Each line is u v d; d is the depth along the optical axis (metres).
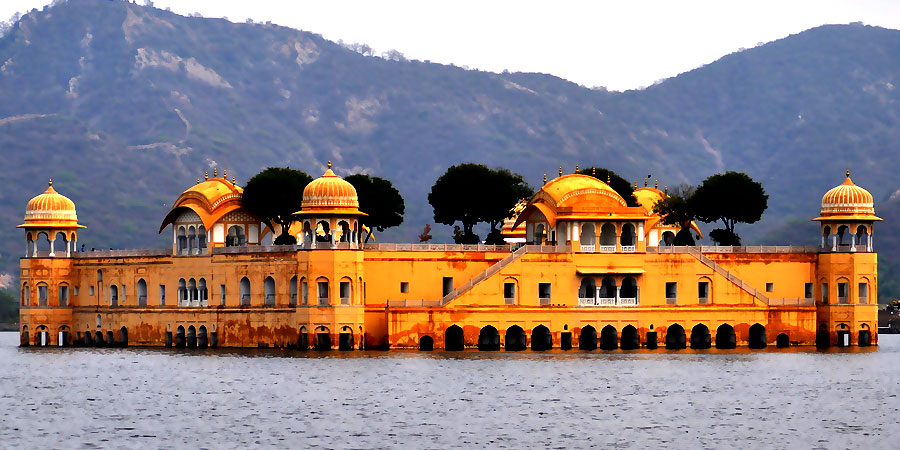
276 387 145.50
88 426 123.88
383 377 152.00
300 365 162.75
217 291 191.38
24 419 127.69
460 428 122.06
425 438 117.75
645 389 144.25
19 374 161.25
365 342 179.88
